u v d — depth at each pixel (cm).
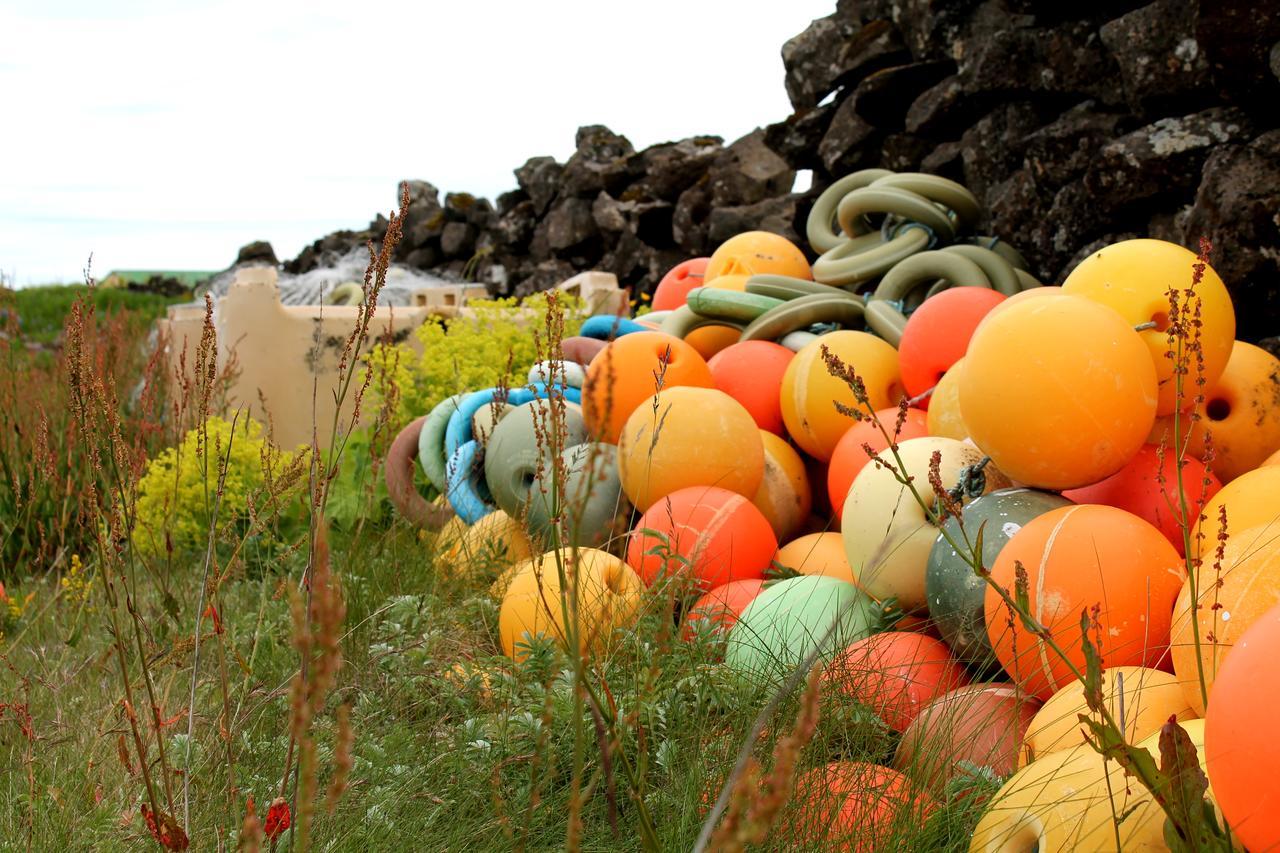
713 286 575
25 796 262
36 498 475
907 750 268
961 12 596
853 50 674
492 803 249
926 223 530
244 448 504
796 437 441
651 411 388
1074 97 524
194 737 285
